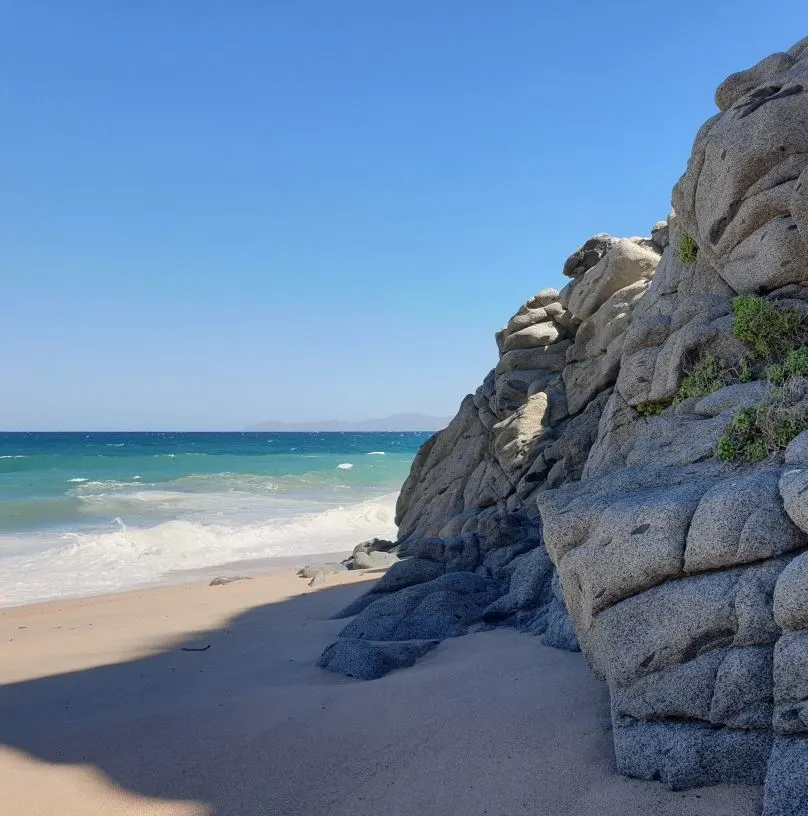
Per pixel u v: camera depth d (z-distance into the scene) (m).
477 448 23.08
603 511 7.18
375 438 192.62
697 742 5.70
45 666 11.18
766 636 5.65
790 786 4.89
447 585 13.07
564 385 20.58
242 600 16.50
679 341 10.98
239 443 133.50
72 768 7.12
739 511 6.06
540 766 6.29
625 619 6.50
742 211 10.67
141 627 13.87
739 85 11.84
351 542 27.95
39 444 113.62
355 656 10.02
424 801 6.02
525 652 9.48
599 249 21.58
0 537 26.16
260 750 7.25
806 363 8.52
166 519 31.38
